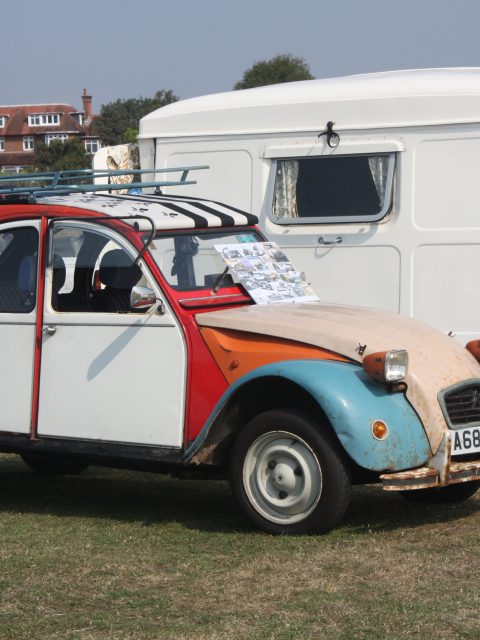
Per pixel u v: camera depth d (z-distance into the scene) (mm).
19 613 5555
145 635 5215
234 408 7223
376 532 7156
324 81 10695
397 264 10070
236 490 7168
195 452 7234
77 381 7656
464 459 7246
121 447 7477
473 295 9828
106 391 7551
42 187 8500
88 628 5324
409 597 5727
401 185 10062
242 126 10758
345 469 6879
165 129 11164
